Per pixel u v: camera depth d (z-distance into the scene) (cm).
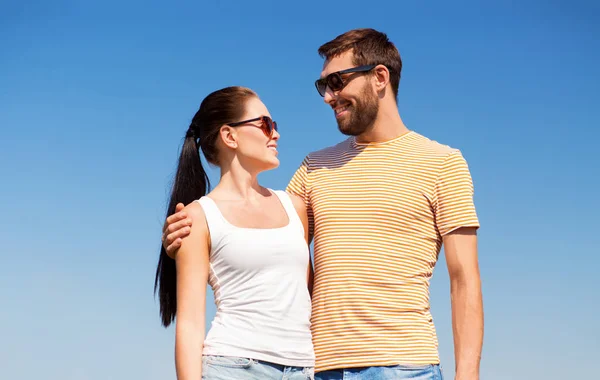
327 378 370
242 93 381
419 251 380
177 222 351
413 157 392
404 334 365
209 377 330
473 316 371
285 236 356
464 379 365
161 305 383
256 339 335
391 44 419
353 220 383
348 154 408
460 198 377
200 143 386
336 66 407
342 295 372
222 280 349
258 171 380
